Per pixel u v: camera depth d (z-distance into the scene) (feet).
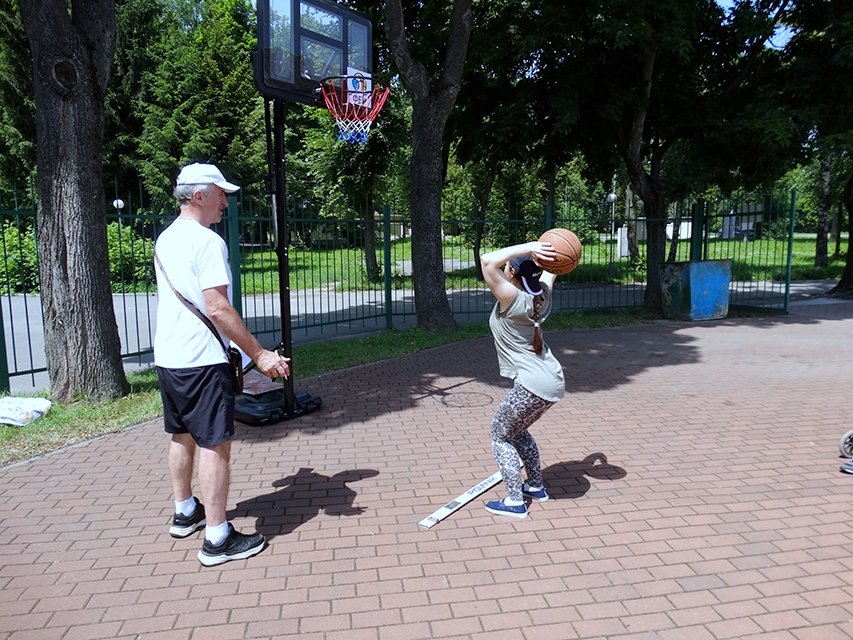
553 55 39.04
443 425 19.02
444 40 42.29
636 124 39.11
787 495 13.88
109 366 20.40
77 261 19.54
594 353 30.25
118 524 12.58
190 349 10.58
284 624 9.36
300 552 11.48
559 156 46.06
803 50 41.81
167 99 92.07
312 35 19.30
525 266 11.91
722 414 20.04
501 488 14.34
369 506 13.41
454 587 10.33
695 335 35.22
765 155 38.40
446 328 34.83
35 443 16.92
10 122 81.15
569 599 9.96
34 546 11.69
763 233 44.19
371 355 28.76
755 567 10.88
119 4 90.89
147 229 61.87
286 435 18.11
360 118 21.80
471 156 47.62
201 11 114.42
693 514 12.95
